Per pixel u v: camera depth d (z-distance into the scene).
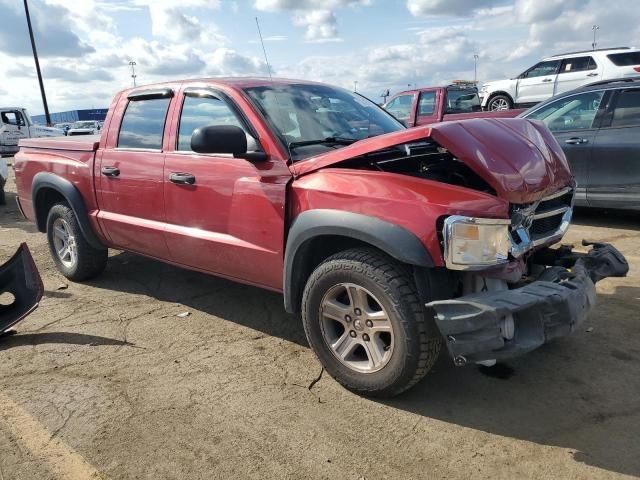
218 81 3.87
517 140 3.08
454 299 2.64
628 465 2.49
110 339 3.95
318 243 3.23
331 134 3.71
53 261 5.84
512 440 2.70
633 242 5.89
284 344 3.82
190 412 3.00
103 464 2.59
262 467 2.55
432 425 2.83
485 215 2.65
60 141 5.07
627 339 3.67
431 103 13.29
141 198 4.23
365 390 3.04
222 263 3.79
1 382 3.36
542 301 2.54
